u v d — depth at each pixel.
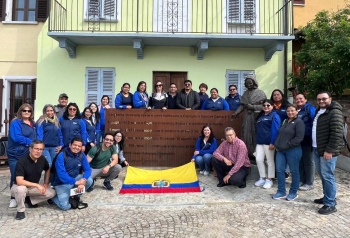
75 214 4.78
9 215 4.75
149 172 6.59
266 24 9.68
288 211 4.81
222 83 9.76
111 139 5.80
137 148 7.58
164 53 9.70
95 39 8.97
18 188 4.58
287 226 4.29
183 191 5.82
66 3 9.47
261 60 9.84
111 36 8.67
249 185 6.16
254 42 9.14
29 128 5.25
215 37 8.75
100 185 6.24
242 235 4.05
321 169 4.77
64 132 6.04
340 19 8.18
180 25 9.60
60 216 4.70
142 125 7.58
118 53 9.66
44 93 9.54
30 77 10.14
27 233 4.12
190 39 8.94
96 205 5.15
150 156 7.58
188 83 7.70
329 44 7.86
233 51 9.80
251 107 6.77
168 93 8.09
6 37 10.20
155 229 4.23
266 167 6.96
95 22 9.51
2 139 8.11
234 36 8.77
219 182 6.15
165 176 6.47
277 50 9.12
